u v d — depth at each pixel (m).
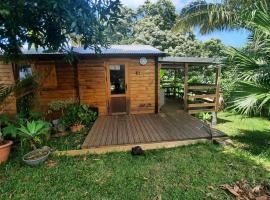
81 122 6.57
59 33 4.30
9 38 4.14
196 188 3.26
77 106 7.01
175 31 9.77
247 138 5.67
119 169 3.89
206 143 5.16
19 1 3.09
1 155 4.25
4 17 3.19
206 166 3.94
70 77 7.60
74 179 3.58
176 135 5.34
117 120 7.08
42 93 7.47
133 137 5.28
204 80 12.96
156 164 4.07
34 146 4.70
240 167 3.90
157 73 7.85
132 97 7.94
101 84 7.76
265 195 3.06
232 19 7.32
